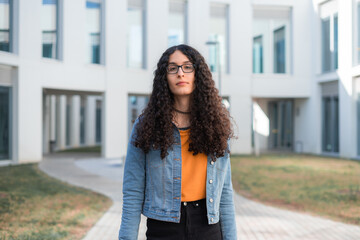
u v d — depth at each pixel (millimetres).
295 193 8703
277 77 21844
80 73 17406
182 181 1764
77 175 11945
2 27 14531
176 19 20594
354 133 17812
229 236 1883
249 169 13609
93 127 31031
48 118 21953
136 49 19562
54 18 16656
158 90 1811
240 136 21625
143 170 1805
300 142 22750
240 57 21547
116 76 18672
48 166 14250
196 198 1779
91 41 18047
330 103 20266
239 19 21453
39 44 15812
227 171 1917
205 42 20031
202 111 1788
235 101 21547
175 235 1733
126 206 1785
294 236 5137
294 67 21812
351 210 6777
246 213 6719
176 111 1839
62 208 6730
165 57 1821
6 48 14742
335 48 19500
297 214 6625
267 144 25781
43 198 7621
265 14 22000
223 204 1905
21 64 15117
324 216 6434
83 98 29891
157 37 19812
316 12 20875
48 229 5203
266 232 5352
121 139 18953
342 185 9711
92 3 18016
